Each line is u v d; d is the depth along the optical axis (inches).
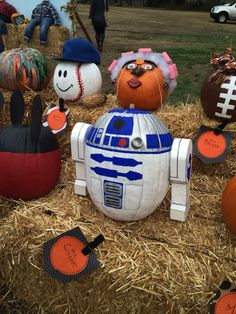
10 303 38.2
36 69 60.0
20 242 34.9
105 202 34.5
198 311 30.0
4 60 59.9
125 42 171.0
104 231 35.0
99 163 33.2
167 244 33.4
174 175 33.8
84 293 33.7
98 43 139.8
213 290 29.7
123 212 34.4
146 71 51.5
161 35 202.4
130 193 33.1
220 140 43.4
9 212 40.7
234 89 45.2
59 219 36.5
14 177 39.5
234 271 30.5
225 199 34.3
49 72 63.2
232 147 45.1
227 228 35.4
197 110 51.4
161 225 35.9
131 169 32.2
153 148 32.3
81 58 54.4
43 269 33.1
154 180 32.9
